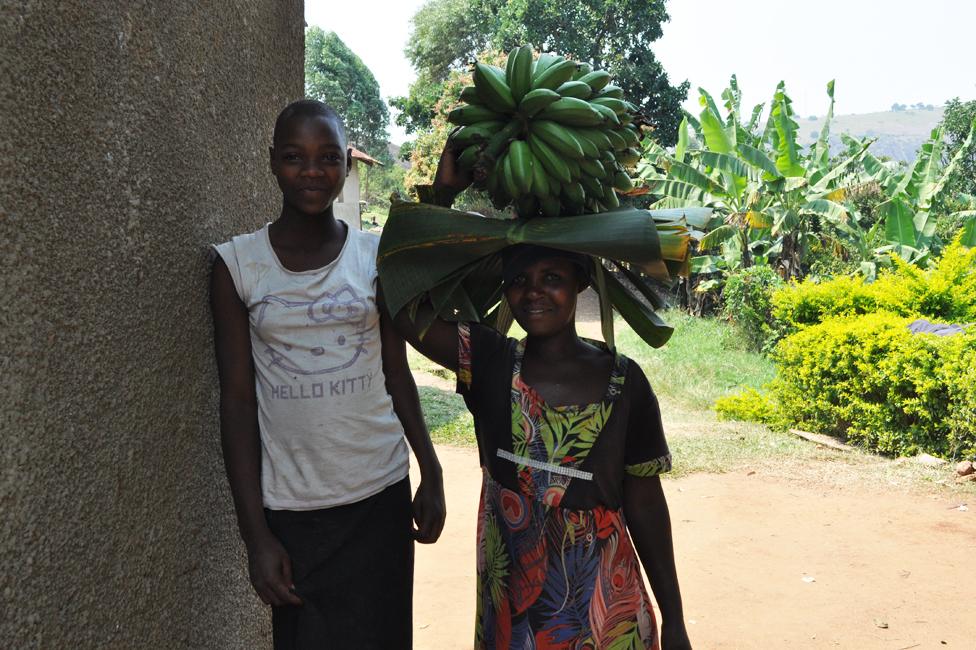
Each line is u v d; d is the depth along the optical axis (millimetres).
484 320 2109
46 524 1303
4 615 1196
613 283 1970
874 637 3545
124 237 1573
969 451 6020
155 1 1714
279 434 1838
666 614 1902
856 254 15016
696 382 10375
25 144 1227
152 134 1701
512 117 1755
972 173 26141
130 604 1611
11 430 1207
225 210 2203
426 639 3412
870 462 6281
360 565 1894
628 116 1869
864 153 15844
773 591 4004
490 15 31203
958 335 6203
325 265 1829
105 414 1501
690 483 5734
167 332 1787
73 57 1370
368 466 1895
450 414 7820
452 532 4707
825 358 7043
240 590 2336
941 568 4277
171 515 1816
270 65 2658
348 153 1857
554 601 1751
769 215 14562
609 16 26203
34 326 1262
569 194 1759
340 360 1831
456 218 1781
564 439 1781
